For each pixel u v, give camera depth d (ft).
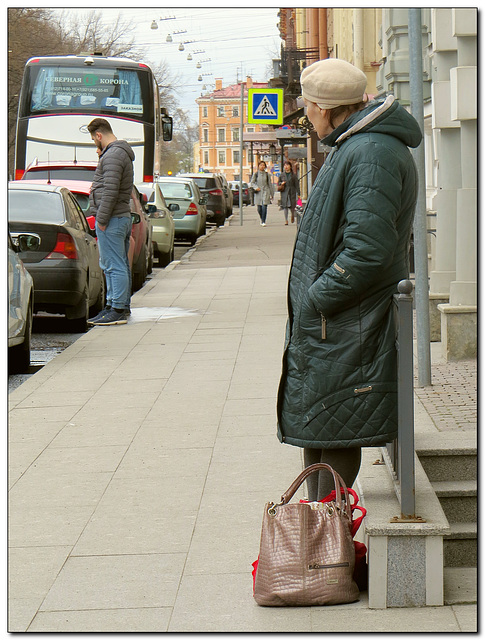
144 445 22.62
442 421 21.98
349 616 13.76
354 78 14.78
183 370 30.96
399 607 14.06
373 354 14.43
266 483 19.56
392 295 14.47
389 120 14.21
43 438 23.57
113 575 15.42
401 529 13.98
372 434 14.46
